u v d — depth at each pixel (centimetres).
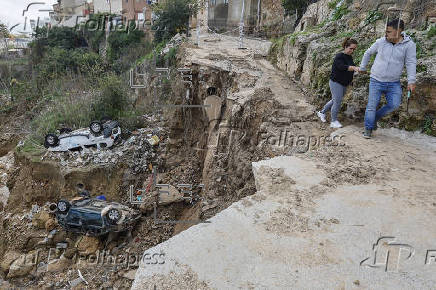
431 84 592
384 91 602
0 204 1457
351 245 348
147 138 1366
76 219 1058
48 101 1997
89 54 2333
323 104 792
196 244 348
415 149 584
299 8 1591
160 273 313
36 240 1142
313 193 441
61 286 953
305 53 987
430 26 691
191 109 1293
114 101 1532
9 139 1975
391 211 401
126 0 2709
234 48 1549
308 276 310
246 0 2114
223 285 299
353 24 916
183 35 1909
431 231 366
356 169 502
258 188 471
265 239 356
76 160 1270
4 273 1088
